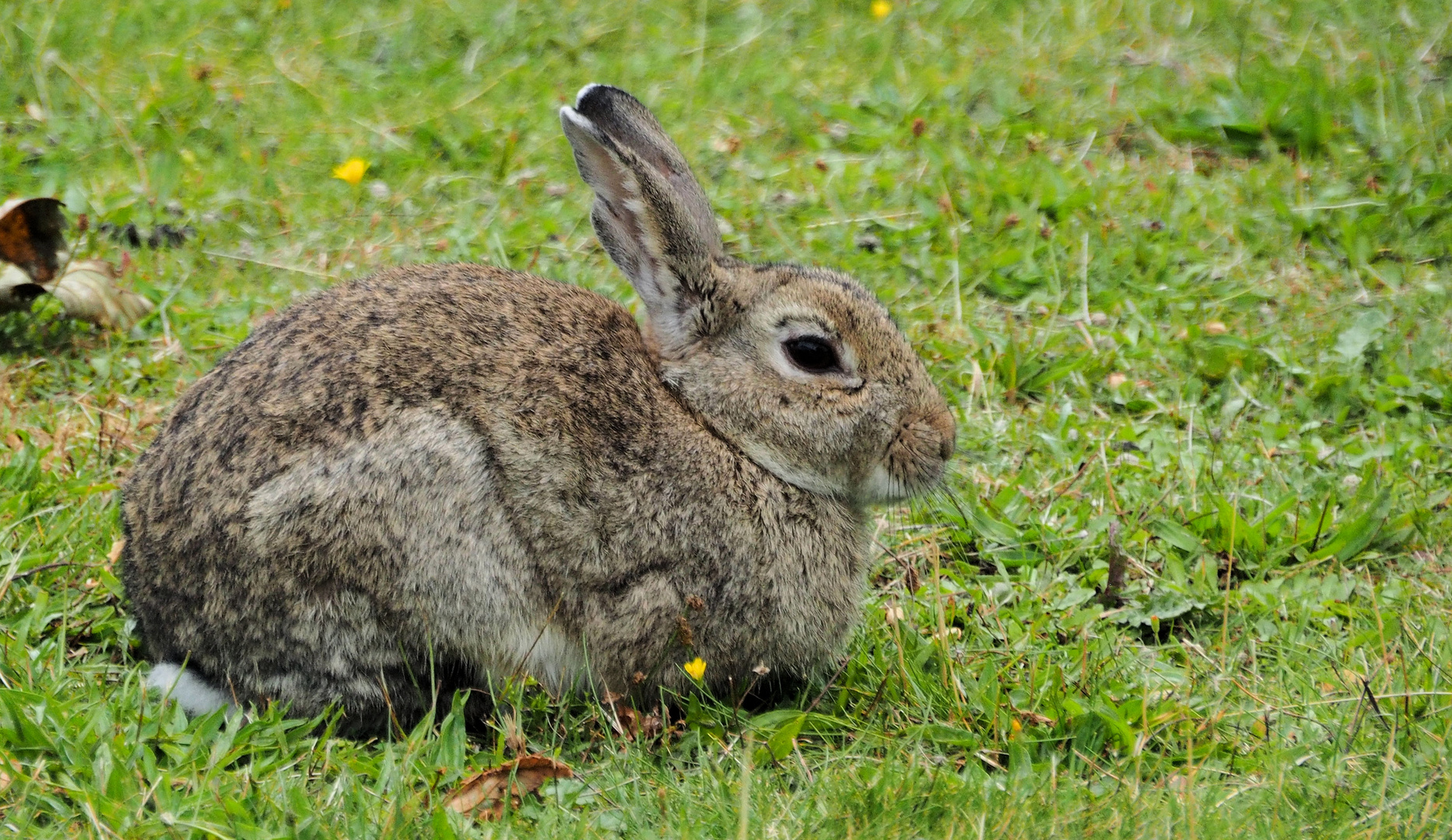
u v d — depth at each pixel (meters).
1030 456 11.74
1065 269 14.15
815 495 9.19
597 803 7.92
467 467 8.32
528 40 17.84
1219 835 7.28
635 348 9.16
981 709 8.68
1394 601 10.04
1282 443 11.98
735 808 7.61
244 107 16.09
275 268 13.69
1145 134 16.47
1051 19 18.48
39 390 11.86
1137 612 10.02
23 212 12.43
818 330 9.02
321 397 8.29
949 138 16.25
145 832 7.14
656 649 8.84
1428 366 12.93
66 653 8.99
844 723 8.72
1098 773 8.16
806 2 19.06
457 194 15.02
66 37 16.66
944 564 10.60
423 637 8.42
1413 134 16.23
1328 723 8.55
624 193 9.18
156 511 8.43
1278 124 16.38
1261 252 14.60
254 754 8.02
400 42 17.64
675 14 18.70
